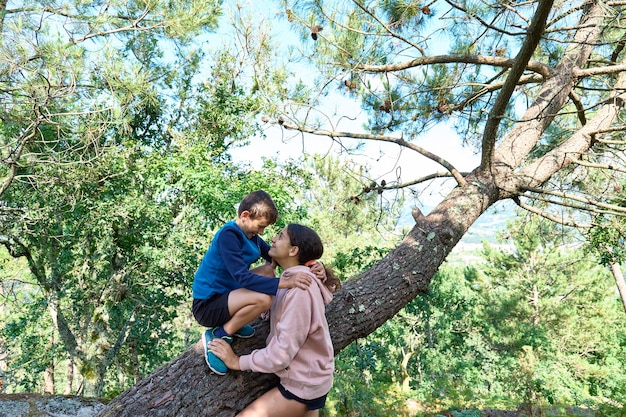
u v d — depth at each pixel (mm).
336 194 13109
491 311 20969
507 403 8945
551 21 3762
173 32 8422
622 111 5832
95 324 11688
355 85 4379
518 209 6742
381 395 8062
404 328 15297
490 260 24625
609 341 22406
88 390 13219
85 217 10664
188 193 10742
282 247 2273
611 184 5859
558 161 4469
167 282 12148
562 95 4535
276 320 2219
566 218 5668
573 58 4727
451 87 4680
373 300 3125
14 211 9273
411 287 3328
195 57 12250
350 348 7727
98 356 11734
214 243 2234
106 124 7047
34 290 14023
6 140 8055
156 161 10969
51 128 8375
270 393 2191
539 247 22375
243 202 2270
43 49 5832
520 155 4426
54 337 14992
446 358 15773
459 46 4820
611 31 4379
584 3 3566
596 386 18234
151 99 7848
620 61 5133
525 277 23281
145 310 12617
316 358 2119
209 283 2225
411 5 4000
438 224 3711
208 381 2359
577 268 22844
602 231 6734
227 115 12727
